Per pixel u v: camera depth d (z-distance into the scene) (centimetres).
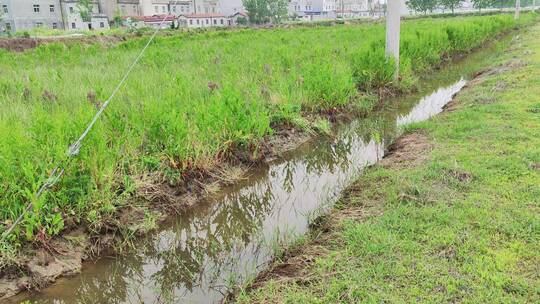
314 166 588
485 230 318
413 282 272
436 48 1292
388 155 544
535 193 363
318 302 266
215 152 515
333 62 899
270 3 5844
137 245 397
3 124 397
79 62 1134
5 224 342
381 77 893
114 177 423
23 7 4447
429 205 365
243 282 319
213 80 777
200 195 475
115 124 468
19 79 761
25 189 328
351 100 802
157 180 457
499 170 413
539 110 597
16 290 324
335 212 397
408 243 312
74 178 383
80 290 342
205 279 348
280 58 991
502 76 884
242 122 541
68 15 4788
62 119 415
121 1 5338
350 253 313
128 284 354
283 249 354
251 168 550
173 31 2792
